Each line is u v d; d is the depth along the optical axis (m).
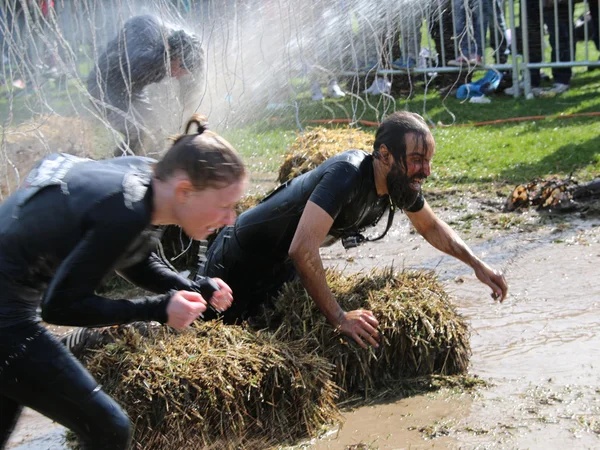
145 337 3.31
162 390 2.92
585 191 5.95
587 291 4.45
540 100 9.79
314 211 3.22
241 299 3.80
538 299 4.40
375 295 3.60
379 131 3.30
